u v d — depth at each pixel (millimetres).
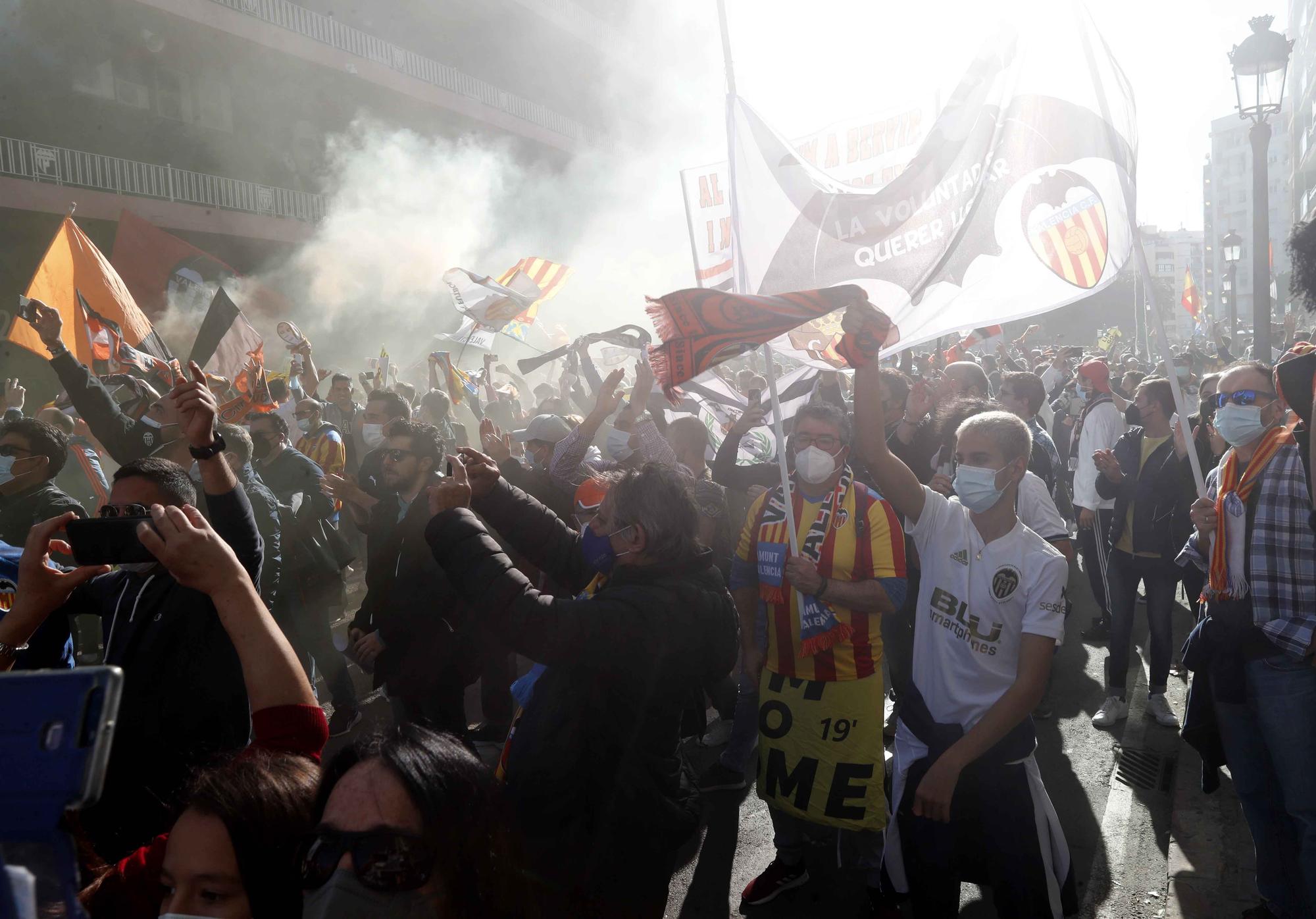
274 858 1452
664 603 2398
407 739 1468
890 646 5133
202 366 8219
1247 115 11117
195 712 2498
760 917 3670
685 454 5461
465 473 2473
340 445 7023
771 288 3910
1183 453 5215
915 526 2938
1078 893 3734
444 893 1397
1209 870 3799
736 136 3934
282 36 21156
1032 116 3637
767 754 3432
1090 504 6641
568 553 3020
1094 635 7090
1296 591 2900
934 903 2814
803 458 3336
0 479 4629
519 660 6379
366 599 4555
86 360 7203
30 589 2168
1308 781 2930
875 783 3312
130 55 19953
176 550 1780
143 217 18812
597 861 2311
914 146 4133
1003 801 2752
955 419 4902
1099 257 3516
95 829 2465
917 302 3791
